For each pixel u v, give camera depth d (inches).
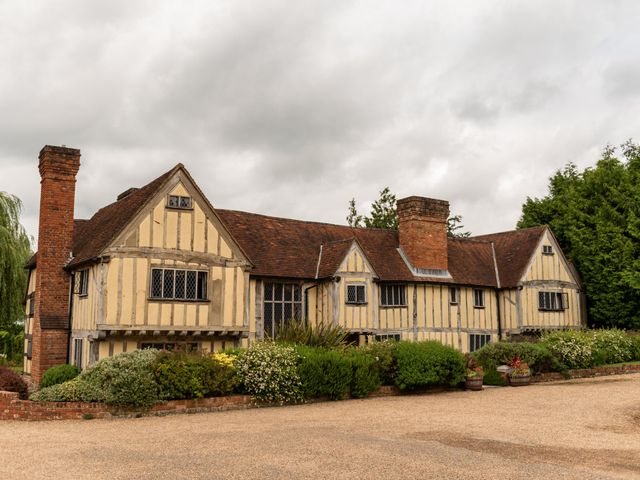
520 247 1105.4
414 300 940.0
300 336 656.4
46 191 759.7
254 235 884.0
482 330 1022.4
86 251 713.6
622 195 1200.2
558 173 1462.8
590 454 338.0
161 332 659.4
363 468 298.5
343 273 844.0
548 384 738.8
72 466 301.3
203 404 515.5
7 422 450.3
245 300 718.5
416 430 414.6
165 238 676.1
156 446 353.1
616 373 841.5
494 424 442.0
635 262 1117.7
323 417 479.2
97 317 633.0
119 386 480.7
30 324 852.0
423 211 985.5
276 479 276.7
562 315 1091.3
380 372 633.0
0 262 943.0
